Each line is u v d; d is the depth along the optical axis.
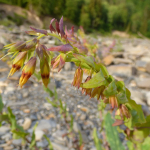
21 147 2.73
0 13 30.09
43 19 38.91
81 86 0.85
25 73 0.85
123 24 66.81
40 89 4.77
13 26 22.62
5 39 8.26
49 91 2.63
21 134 1.83
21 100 4.13
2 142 2.80
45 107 3.92
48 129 3.23
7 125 3.20
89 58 0.80
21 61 0.88
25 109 3.76
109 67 7.50
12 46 0.82
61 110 2.58
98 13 56.38
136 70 7.46
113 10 62.72
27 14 36.00
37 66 3.43
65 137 3.03
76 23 49.53
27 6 37.53
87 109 3.98
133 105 1.00
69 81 5.43
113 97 0.89
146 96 4.88
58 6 45.34
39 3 38.19
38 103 4.07
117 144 2.14
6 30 10.98
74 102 4.27
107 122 2.29
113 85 0.83
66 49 0.80
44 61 0.86
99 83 0.85
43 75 0.86
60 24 0.85
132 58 8.80
